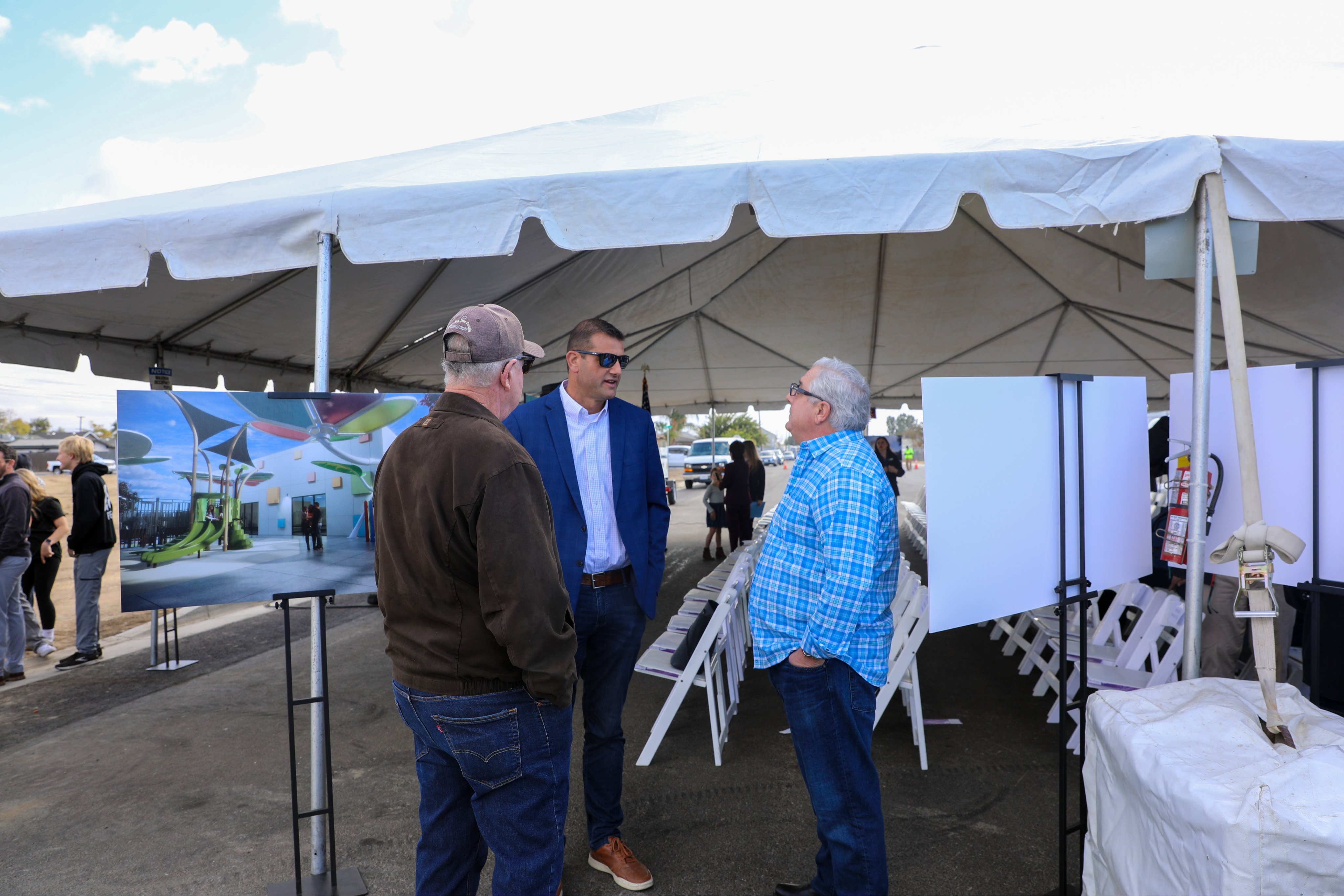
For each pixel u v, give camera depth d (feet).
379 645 21.53
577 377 8.70
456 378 6.11
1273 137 8.15
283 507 8.44
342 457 8.61
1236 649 11.37
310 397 8.55
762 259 22.57
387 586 5.95
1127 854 6.17
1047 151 8.13
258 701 16.44
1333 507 7.77
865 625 6.82
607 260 19.20
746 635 18.75
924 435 6.75
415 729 6.02
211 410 8.25
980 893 8.30
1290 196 7.75
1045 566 7.68
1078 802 10.37
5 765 13.07
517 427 8.71
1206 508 7.90
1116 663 12.13
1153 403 38.93
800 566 6.97
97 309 15.46
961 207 18.08
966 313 27.37
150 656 20.99
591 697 8.80
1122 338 29.55
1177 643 11.53
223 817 10.86
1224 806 5.10
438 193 8.84
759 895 8.41
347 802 11.19
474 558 5.58
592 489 8.72
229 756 13.25
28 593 21.79
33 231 9.25
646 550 8.89
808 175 8.41
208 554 8.19
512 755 5.77
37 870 9.45
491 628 5.51
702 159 9.26
